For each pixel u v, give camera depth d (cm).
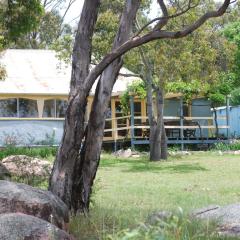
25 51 2955
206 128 2816
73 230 670
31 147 2417
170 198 1116
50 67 2812
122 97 2645
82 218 734
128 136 2638
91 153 816
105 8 2131
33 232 479
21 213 530
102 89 812
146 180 1482
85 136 820
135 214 795
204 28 2159
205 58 2152
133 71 2650
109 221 733
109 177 1561
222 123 3014
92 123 816
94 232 664
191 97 2698
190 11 1850
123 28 818
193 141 2675
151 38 757
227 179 1492
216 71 2286
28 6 1630
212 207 833
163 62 2036
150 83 2147
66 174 793
